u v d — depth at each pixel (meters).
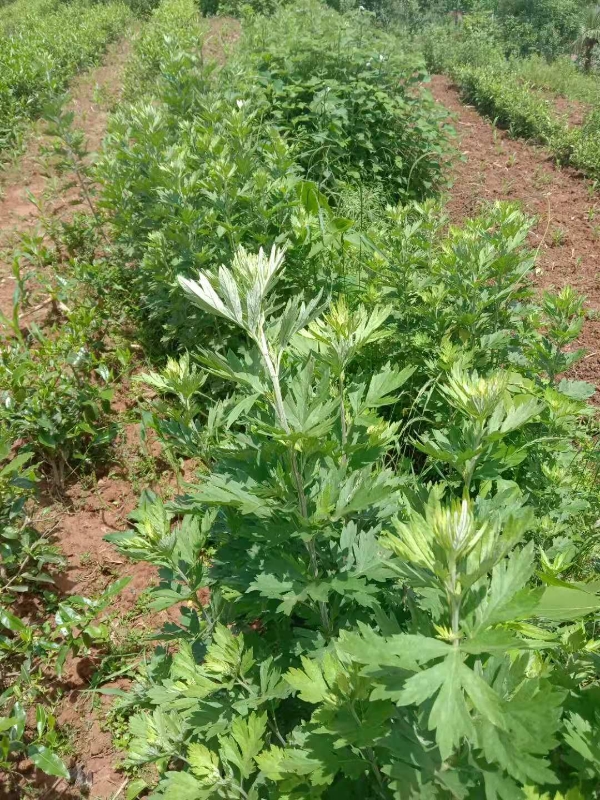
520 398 2.81
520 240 3.51
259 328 1.63
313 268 4.27
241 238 4.46
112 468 3.97
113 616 3.17
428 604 1.61
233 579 2.05
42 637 3.06
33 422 3.73
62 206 6.40
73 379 4.04
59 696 2.91
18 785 2.66
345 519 2.09
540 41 17.05
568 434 3.01
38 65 8.98
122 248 5.10
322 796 1.63
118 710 2.82
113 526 3.66
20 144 7.64
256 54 7.89
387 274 3.88
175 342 4.72
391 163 7.07
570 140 8.19
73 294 5.03
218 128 5.43
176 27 10.99
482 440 1.85
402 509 2.10
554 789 1.39
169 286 4.27
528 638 1.51
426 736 1.39
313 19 9.72
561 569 2.05
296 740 1.69
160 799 2.03
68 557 3.46
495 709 1.15
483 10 18.11
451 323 3.63
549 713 1.13
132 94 9.07
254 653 2.08
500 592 1.27
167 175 4.29
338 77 7.67
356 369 3.66
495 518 1.90
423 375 3.59
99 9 14.52
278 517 1.90
